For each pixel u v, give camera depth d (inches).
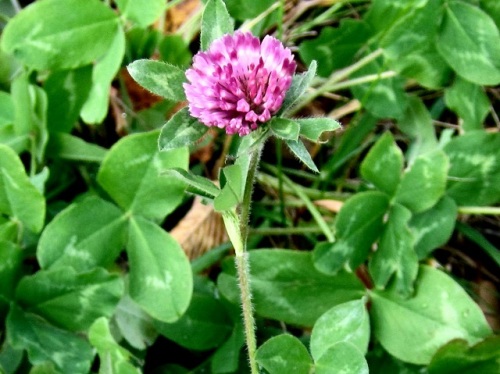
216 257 7.0
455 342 5.6
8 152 5.8
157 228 6.1
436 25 6.7
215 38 5.4
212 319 6.4
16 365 5.9
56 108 6.9
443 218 6.4
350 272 6.3
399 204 6.3
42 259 5.9
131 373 5.5
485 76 6.6
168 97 5.2
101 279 5.9
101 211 6.1
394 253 6.2
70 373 5.8
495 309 7.1
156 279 6.1
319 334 5.5
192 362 6.8
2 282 5.9
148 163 6.0
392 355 6.2
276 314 6.2
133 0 6.6
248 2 7.1
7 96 7.0
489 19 6.5
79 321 5.9
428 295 6.0
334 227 6.2
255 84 4.9
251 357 5.5
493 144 6.5
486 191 6.6
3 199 6.1
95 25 6.6
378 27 7.2
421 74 6.9
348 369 5.3
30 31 6.5
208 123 4.9
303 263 6.2
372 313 6.2
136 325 6.4
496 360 5.7
